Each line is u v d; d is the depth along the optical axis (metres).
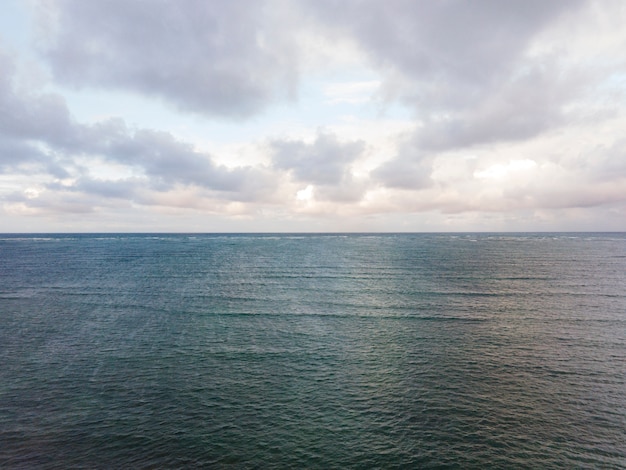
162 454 15.76
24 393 21.12
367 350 27.98
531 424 18.05
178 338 30.83
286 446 16.31
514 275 66.12
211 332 32.41
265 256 110.62
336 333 32.12
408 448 16.20
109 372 24.05
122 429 17.59
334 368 24.70
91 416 18.73
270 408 19.53
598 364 25.16
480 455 15.74
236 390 21.55
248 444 16.45
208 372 24.05
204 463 15.19
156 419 18.47
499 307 41.25
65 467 14.91
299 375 23.61
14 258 97.38
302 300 45.66
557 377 23.19
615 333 31.66
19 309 40.72
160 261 94.00
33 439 16.78
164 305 42.84
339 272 72.06
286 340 30.27
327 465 15.07
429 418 18.59
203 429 17.61
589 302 43.47
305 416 18.77
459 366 24.95
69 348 28.39
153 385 22.19
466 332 32.19
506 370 24.22
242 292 50.97
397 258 101.88
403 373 23.84
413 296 47.75
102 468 14.88
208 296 48.25
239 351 27.83
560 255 107.81
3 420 18.31
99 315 38.19
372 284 57.38
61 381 22.70
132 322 35.59
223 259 100.69
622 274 66.62
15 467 14.84
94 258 99.62
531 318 36.53
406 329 33.09
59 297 47.19
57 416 18.72
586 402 20.17
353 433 17.28
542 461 15.36
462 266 81.00
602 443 16.61
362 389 21.67
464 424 18.06
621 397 20.67
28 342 29.70
